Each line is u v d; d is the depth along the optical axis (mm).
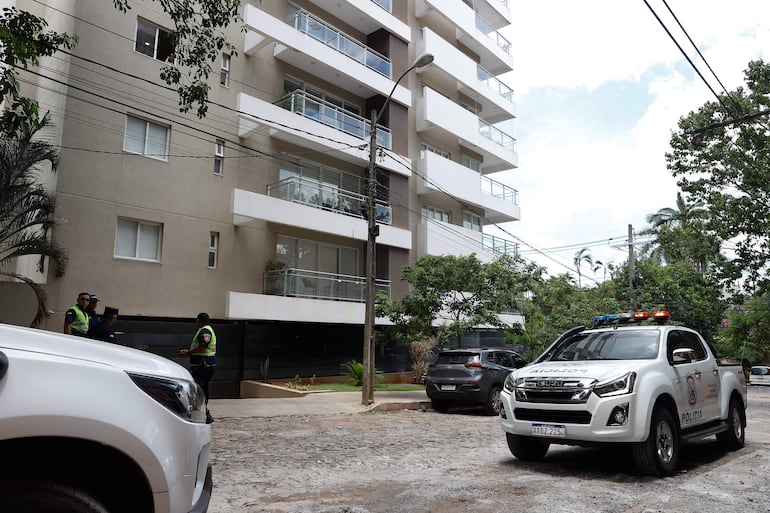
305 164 20359
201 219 17078
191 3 10648
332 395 16125
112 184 15305
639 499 5559
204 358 10508
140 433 2520
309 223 18641
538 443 7633
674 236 23531
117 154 15469
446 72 26062
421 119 24906
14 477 2303
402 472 6859
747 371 38562
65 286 14242
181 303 16406
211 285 17156
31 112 8391
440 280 16422
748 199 19312
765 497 5684
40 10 15297
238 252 17984
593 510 5156
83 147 14898
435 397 13945
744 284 20562
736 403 9008
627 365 6906
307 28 19734
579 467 7176
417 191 24406
